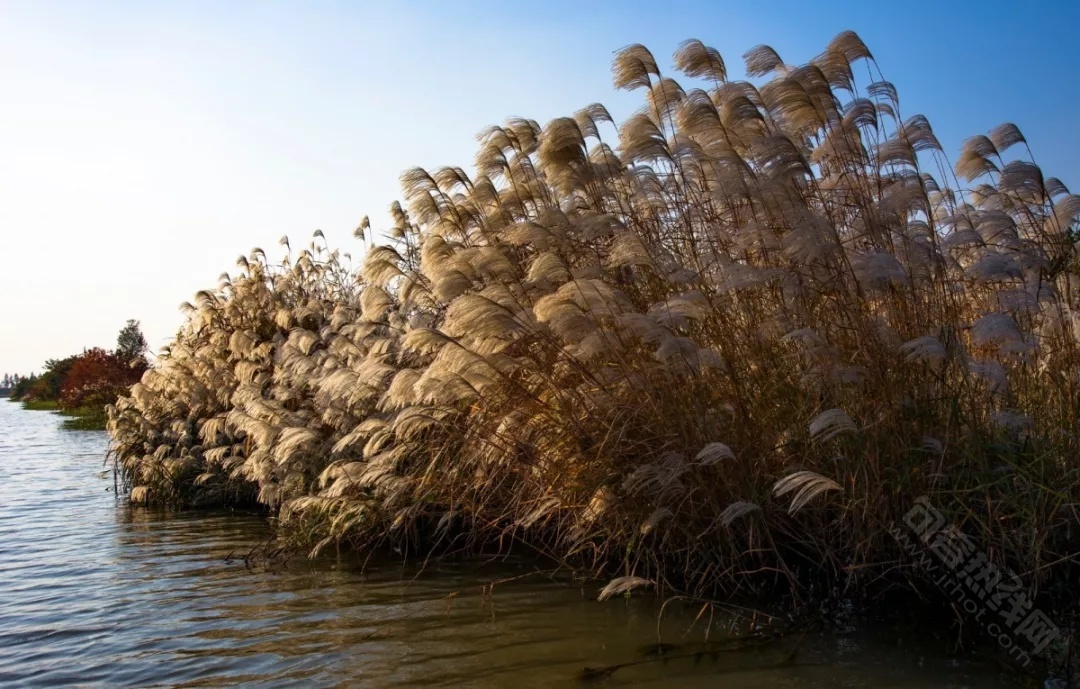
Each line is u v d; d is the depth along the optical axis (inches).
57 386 3287.4
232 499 486.9
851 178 274.2
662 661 195.2
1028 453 223.1
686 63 291.9
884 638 202.2
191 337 606.9
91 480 632.4
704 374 245.1
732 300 258.2
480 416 287.7
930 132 287.0
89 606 270.7
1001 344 239.5
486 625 227.3
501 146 318.0
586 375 258.5
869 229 255.3
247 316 559.2
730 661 193.0
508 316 251.4
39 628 248.2
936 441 217.8
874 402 227.9
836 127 275.7
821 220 237.9
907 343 213.3
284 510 367.6
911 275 242.1
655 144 270.7
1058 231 282.2
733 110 261.4
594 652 203.5
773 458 238.4
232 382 504.7
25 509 486.3
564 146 281.7
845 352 240.2
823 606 222.8
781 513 235.8
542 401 267.3
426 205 318.3
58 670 211.9
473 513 298.8
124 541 381.1
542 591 255.4
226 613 254.1
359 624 235.0
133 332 2054.6
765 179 258.8
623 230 262.8
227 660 211.9
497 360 262.5
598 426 256.2
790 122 280.4
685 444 237.6
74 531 411.2
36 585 302.5
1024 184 265.9
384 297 319.9
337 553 327.6
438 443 317.4
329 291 565.0
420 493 313.3
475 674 193.9
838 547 232.1
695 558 242.2
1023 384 254.8
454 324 261.6
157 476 499.2
